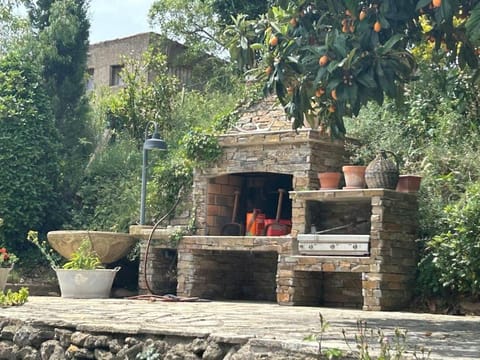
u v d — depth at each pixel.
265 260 12.62
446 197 10.79
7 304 8.59
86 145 16.36
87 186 15.34
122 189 14.85
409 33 6.82
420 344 5.35
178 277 12.09
